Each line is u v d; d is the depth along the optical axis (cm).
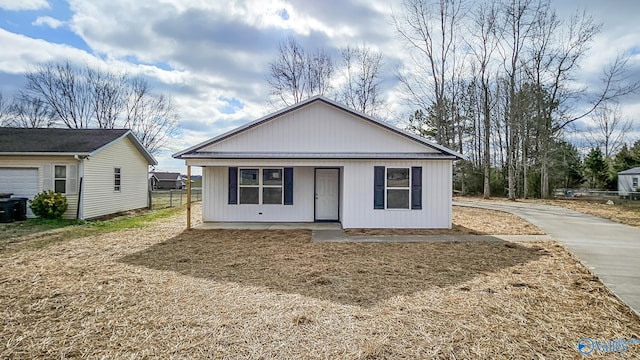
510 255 732
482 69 2577
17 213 1282
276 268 631
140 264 662
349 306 440
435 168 1105
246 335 359
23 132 1538
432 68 2459
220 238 944
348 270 616
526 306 439
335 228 1113
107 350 329
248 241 899
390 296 478
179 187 5266
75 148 1358
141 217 1455
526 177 2609
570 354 320
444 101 2612
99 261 686
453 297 473
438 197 1103
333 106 1161
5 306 443
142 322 392
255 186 1260
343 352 324
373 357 316
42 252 770
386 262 675
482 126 3164
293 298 470
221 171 1257
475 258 707
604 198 2450
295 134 1164
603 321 393
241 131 1166
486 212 1565
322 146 1159
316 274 591
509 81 2647
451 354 321
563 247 802
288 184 1258
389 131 1153
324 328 375
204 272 604
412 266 644
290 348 332
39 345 339
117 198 1595
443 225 1100
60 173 1348
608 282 536
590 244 831
